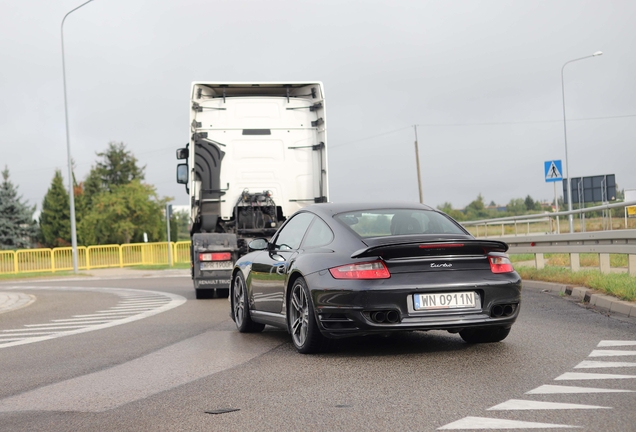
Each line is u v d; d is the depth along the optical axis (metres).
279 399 5.51
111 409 5.46
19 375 7.23
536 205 59.16
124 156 95.31
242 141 15.98
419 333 8.76
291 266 7.81
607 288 11.27
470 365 6.56
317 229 7.93
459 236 7.35
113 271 36.12
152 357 7.98
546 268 15.39
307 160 16.11
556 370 6.21
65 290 23.36
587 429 4.38
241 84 15.96
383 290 6.80
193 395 5.82
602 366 6.34
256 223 15.81
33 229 71.81
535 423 4.55
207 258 15.74
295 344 7.74
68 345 9.41
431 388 5.66
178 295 18.17
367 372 6.43
